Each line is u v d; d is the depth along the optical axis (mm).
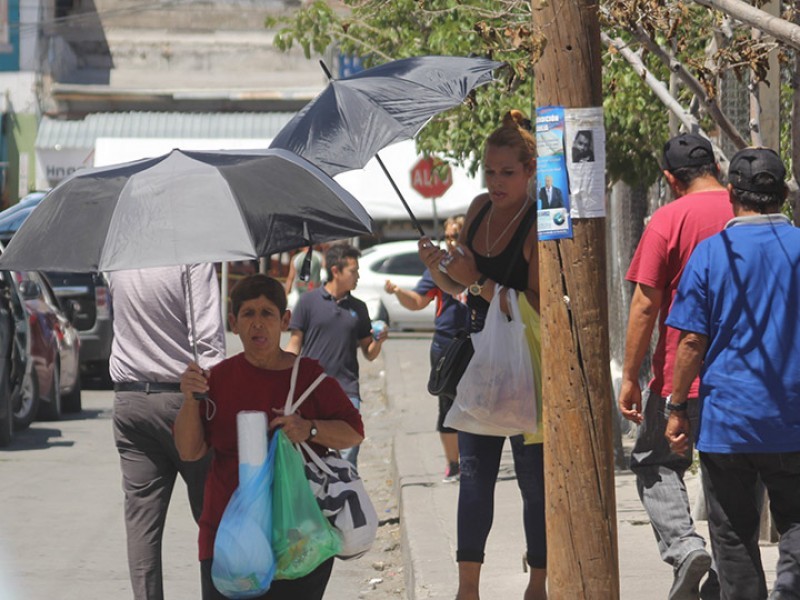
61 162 109750
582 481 14906
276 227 14375
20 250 14273
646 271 17312
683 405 15812
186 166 14367
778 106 22891
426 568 22719
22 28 110562
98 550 27703
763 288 15148
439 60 18047
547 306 14984
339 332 28969
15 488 35062
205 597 15180
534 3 14922
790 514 15328
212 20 115812
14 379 43281
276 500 14609
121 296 18484
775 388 15008
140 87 115000
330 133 16734
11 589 24219
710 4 15430
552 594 15156
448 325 32094
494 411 17578
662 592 20203
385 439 44969
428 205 90875
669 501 17547
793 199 19469
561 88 14805
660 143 32094
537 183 15078
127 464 18797
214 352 18344
